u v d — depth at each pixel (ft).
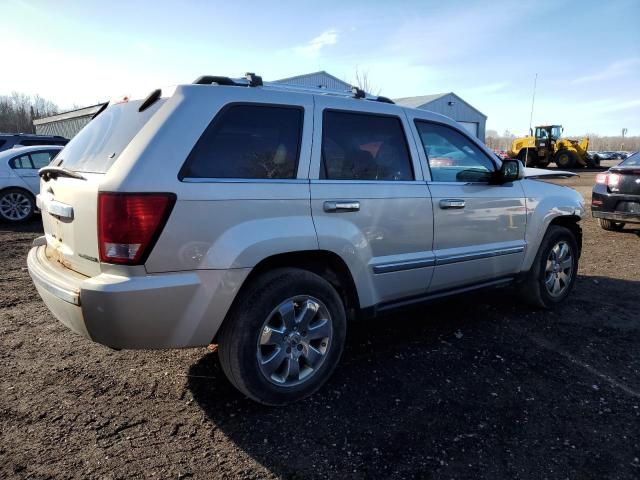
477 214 13.15
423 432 9.08
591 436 9.03
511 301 16.69
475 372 11.46
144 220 8.16
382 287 11.41
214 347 12.60
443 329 14.11
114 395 10.31
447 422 9.41
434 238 12.23
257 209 9.27
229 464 8.18
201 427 9.21
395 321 14.71
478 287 13.80
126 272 8.25
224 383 10.84
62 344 12.84
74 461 8.19
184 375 11.18
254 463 8.21
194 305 8.70
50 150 33.65
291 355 9.92
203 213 8.66
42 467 8.02
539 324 14.57
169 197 8.34
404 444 8.72
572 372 11.53
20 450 8.45
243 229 9.09
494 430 9.17
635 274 20.31
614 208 28.27
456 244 12.78
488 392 10.55
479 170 13.61
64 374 11.20
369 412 9.75
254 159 9.52
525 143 108.47
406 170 11.94
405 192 11.57
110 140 9.52
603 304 16.44
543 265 15.28
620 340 13.44
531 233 14.73
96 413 9.62
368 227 10.89
